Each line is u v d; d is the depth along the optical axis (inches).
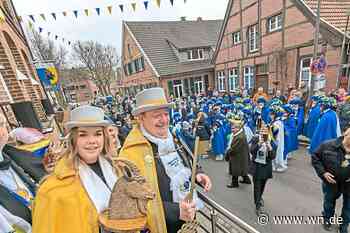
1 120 67.6
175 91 938.1
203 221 101.7
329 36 415.5
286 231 152.1
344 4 462.0
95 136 57.0
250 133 277.4
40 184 53.7
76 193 51.9
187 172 73.5
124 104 706.2
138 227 47.6
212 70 981.2
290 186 206.8
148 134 72.1
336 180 128.3
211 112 364.2
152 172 65.4
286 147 239.1
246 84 684.1
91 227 51.1
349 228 146.2
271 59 562.9
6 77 259.0
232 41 717.9
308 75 470.9
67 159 55.1
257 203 169.8
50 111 472.1
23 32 517.7
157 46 969.5
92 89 2079.2
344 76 395.2
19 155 79.0
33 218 50.5
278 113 258.8
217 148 296.7
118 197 49.5
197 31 1058.1
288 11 499.2
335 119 230.8
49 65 580.4
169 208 61.6
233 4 682.8
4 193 61.2
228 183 227.3
